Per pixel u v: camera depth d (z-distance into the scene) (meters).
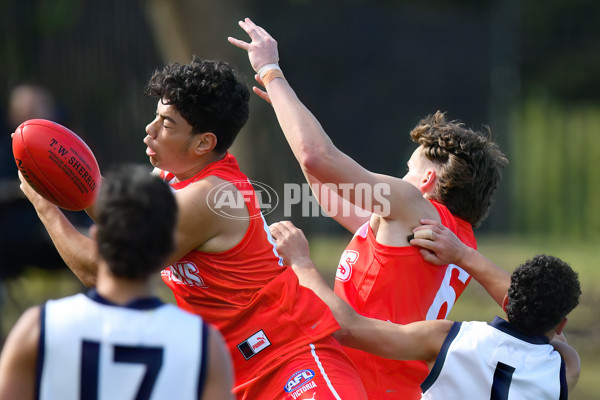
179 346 8.81
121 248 8.69
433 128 13.77
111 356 8.70
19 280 30.27
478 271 12.91
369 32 46.69
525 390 12.12
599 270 40.47
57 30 37.97
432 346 12.33
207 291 11.95
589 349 28.88
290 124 12.41
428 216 12.95
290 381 11.65
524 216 50.59
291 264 12.74
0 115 26.81
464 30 48.06
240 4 31.05
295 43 45.28
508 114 48.41
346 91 46.59
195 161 12.16
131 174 8.97
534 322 12.24
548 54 60.12
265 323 11.84
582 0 59.38
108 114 39.16
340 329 12.25
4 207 26.11
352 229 14.84
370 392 12.84
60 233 11.97
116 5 39.03
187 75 11.84
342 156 12.30
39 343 8.67
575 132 51.56
